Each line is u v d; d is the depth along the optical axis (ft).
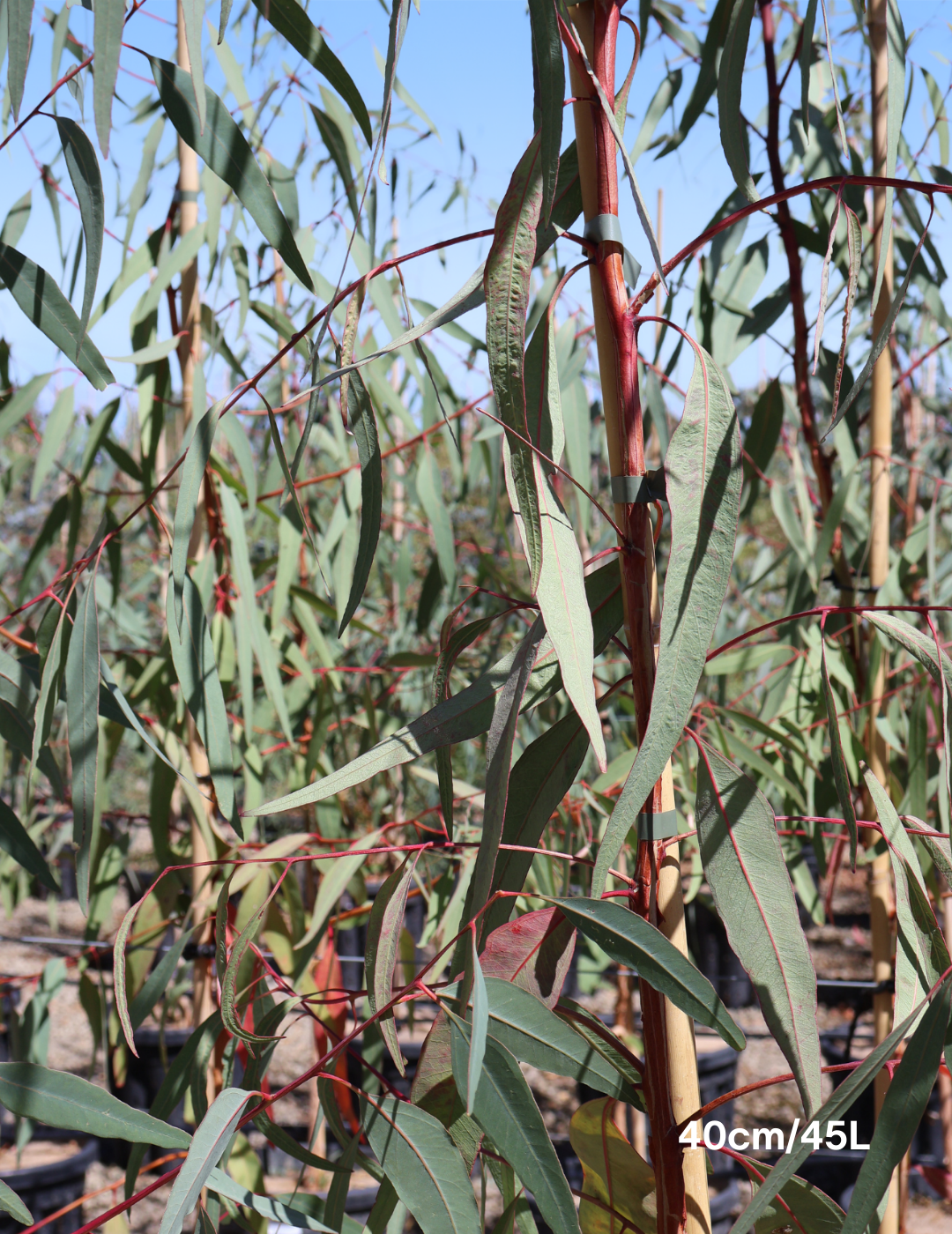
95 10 1.75
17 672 3.34
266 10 2.54
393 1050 2.18
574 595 1.85
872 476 4.77
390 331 4.91
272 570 6.15
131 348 4.67
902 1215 4.49
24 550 11.63
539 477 1.83
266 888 4.56
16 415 4.91
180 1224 1.64
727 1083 8.14
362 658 9.41
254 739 5.82
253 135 4.55
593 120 2.03
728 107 2.26
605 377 2.04
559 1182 1.88
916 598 5.50
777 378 4.80
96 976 7.18
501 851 2.27
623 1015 7.20
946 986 1.77
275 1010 2.54
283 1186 7.55
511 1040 2.05
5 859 6.89
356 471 5.65
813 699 5.49
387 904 2.27
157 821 4.79
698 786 2.16
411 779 7.64
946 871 2.23
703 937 11.30
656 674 1.79
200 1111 3.10
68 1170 7.19
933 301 4.97
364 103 2.53
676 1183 2.04
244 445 4.75
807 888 6.04
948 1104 6.80
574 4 1.96
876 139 4.51
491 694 2.18
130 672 5.43
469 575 8.30
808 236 4.22
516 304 1.70
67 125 2.31
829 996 11.60
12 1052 5.98
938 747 5.26
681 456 1.85
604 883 1.80
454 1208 2.07
